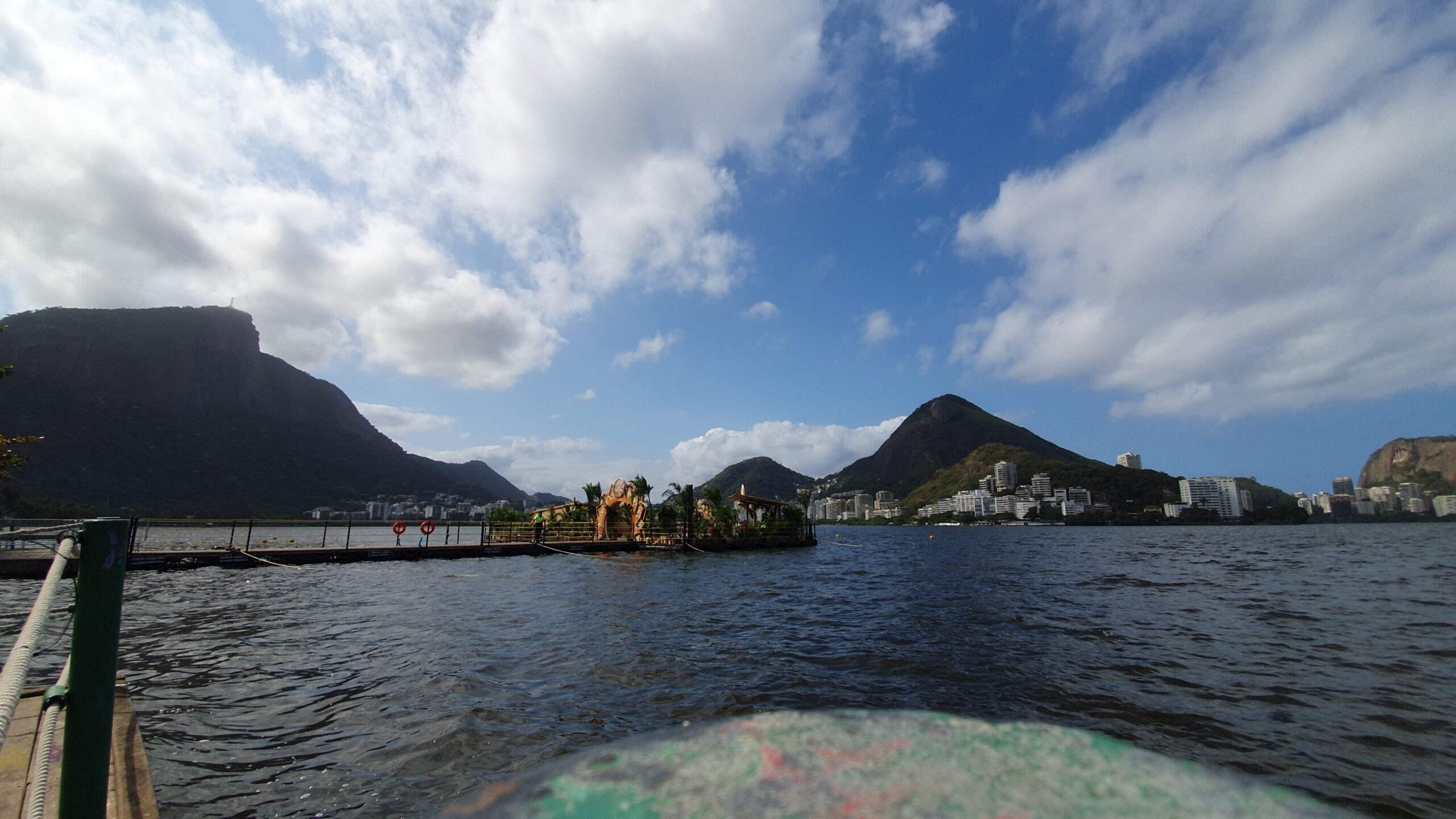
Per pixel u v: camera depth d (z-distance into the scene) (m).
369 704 8.59
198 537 79.25
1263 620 16.80
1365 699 9.42
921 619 16.95
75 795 2.46
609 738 7.59
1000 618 17.20
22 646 2.15
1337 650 12.80
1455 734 7.96
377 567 31.80
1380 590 23.75
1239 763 7.17
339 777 6.35
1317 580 28.08
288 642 12.64
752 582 27.19
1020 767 1.06
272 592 21.20
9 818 3.22
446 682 9.62
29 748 4.17
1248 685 10.23
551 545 43.66
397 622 15.15
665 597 21.19
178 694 8.95
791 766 1.08
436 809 5.77
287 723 7.81
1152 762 1.10
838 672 11.03
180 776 6.28
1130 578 29.92
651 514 50.59
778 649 12.84
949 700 9.44
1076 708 9.12
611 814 0.87
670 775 1.07
